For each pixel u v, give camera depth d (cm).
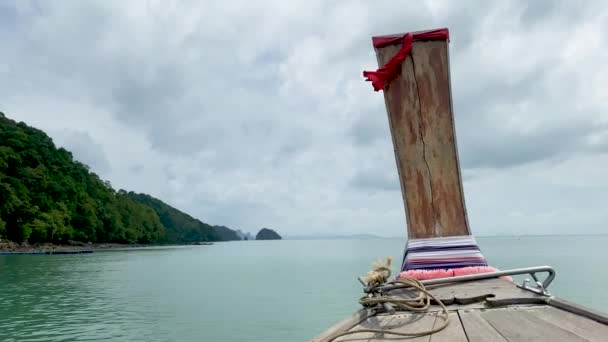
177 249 9925
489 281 358
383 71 462
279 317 1490
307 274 3177
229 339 1193
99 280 2669
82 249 7238
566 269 2872
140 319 1446
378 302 297
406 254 421
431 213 447
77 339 1173
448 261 400
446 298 305
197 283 2564
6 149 6750
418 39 471
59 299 1880
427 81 469
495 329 240
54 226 6731
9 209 6066
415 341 231
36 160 7350
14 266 3534
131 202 11469
